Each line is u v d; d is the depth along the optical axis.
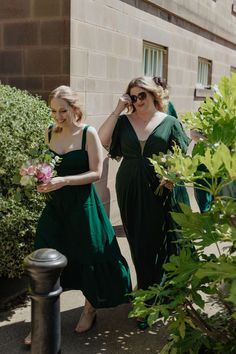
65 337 3.65
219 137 2.80
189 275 2.61
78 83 5.47
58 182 3.39
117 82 6.38
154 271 3.83
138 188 3.76
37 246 3.62
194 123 3.05
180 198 3.88
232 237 2.45
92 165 3.56
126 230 3.90
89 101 5.72
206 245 2.56
